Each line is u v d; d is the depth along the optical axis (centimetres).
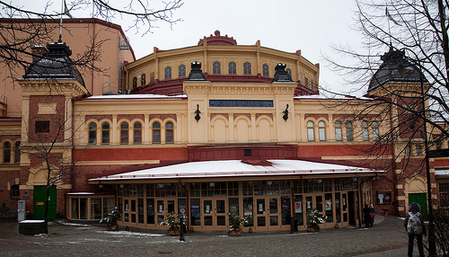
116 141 2966
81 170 2878
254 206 2375
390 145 3117
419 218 1312
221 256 1449
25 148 2792
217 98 3061
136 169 2819
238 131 3053
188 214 2353
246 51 3847
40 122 2858
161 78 3894
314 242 1789
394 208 3095
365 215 2439
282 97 3109
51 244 1725
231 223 2208
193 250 1568
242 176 2258
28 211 2784
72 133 2761
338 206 2528
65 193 2812
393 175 3108
